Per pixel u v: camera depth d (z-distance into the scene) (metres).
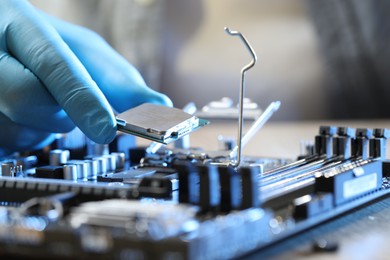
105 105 1.38
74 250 0.72
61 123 1.51
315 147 1.29
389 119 3.78
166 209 0.79
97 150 1.53
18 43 1.50
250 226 0.78
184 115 1.29
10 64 1.49
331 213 0.93
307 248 0.84
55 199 0.87
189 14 4.03
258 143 2.88
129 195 0.96
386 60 3.75
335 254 0.81
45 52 1.46
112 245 0.71
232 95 4.00
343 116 3.84
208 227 0.74
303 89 3.87
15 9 1.55
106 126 1.34
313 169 1.17
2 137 1.55
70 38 1.72
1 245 0.75
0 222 0.80
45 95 1.46
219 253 0.73
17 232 0.74
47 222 0.79
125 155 1.55
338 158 1.26
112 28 4.10
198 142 2.76
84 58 1.69
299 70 3.87
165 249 0.69
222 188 0.88
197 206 0.88
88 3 4.11
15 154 1.62
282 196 0.94
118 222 0.75
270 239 0.79
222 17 3.98
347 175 1.00
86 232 0.72
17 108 1.46
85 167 1.29
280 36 3.88
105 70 1.66
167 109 1.32
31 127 1.53
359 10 3.75
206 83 4.05
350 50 3.79
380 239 0.88
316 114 3.86
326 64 3.83
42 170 1.26
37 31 1.50
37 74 1.46
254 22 3.93
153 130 1.22
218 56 4.01
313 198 0.94
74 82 1.41
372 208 1.07
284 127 3.62
